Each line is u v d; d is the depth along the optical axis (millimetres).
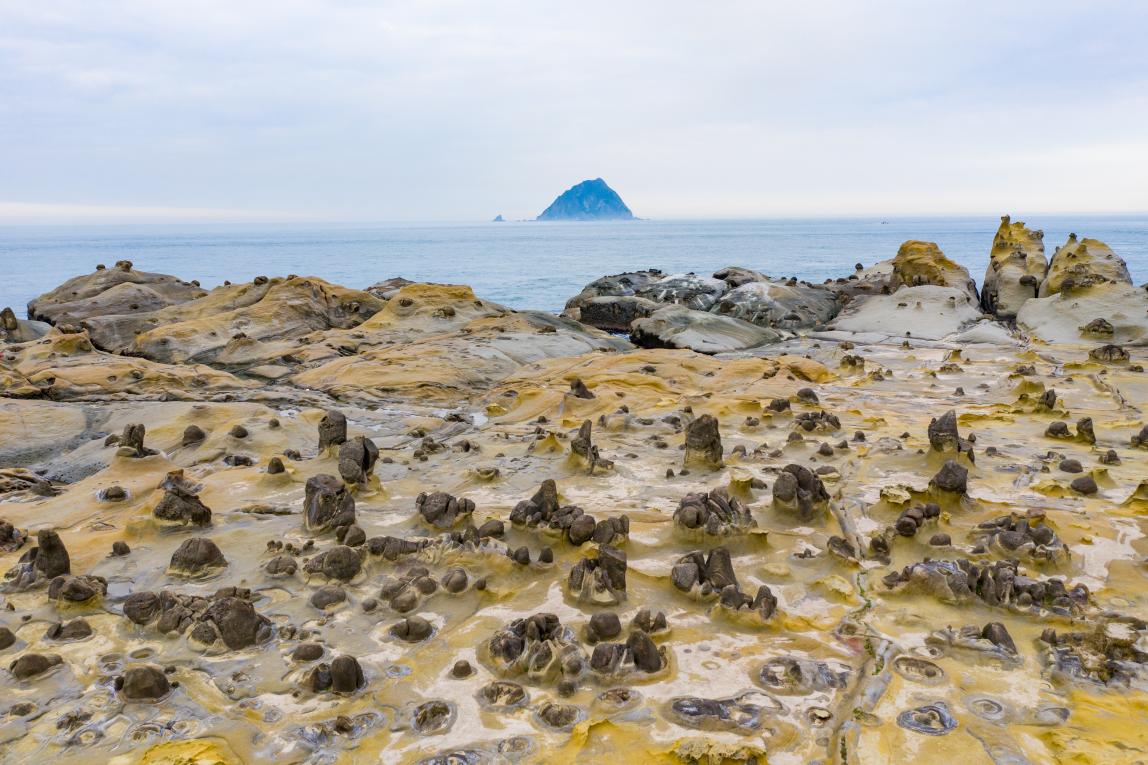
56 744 4090
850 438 9656
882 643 4906
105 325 21359
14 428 10969
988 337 18688
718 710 4266
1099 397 11953
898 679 4535
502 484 8266
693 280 26375
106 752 4023
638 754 3949
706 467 8531
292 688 4559
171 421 10734
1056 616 5152
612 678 4555
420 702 4410
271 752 4012
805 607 5500
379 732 4168
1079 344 17922
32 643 5098
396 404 13273
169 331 18906
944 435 8242
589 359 15531
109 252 138000
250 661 4840
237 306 22109
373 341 18594
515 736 4117
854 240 150875
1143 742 3902
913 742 3977
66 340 16125
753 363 14570
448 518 6879
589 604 5484
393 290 28609
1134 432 9773
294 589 5785
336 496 6879
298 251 140000
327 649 4969
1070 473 8055
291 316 20719
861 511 7168
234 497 7898
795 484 7051
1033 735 4020
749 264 74500
